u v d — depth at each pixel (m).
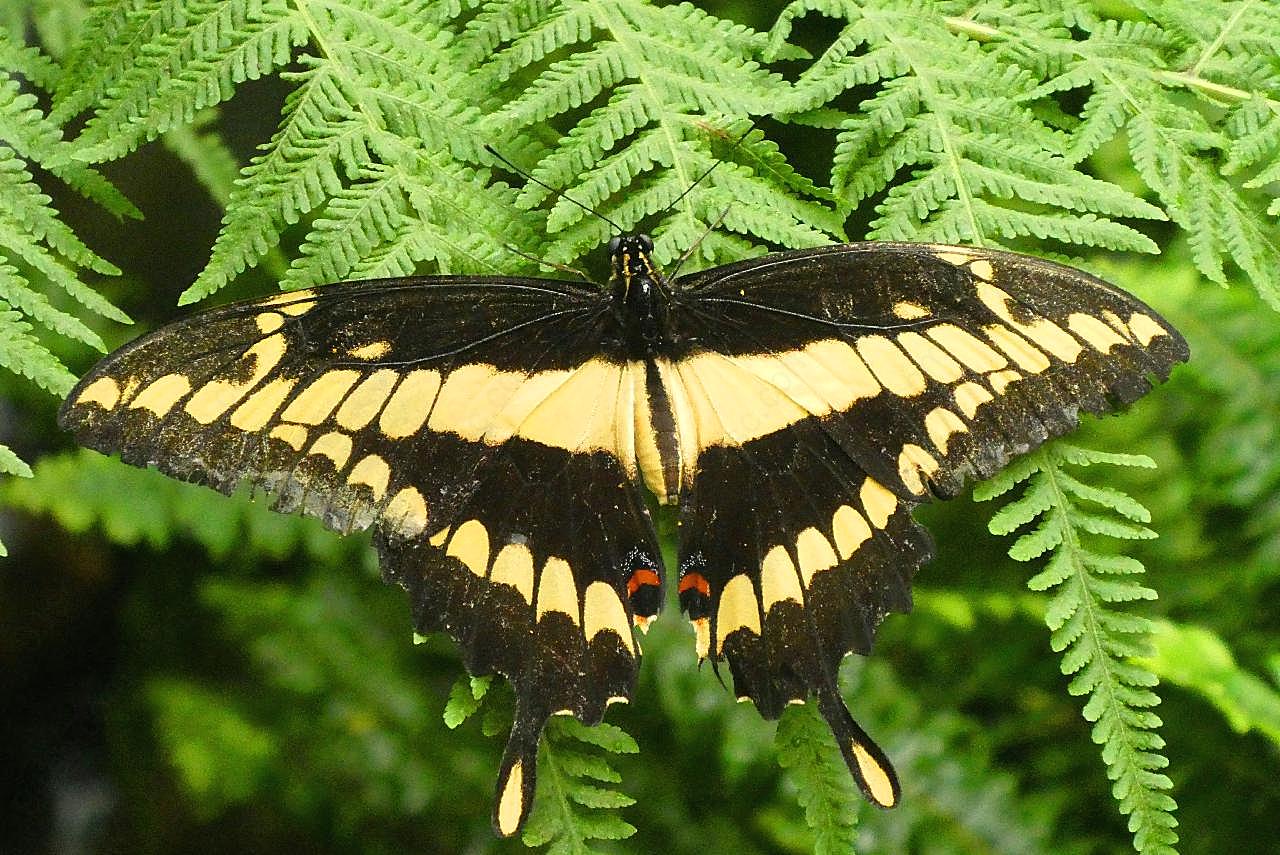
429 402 1.00
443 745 1.08
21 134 1.00
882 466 1.00
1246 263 1.01
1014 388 1.00
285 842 1.10
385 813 1.07
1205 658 1.07
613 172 1.00
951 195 1.01
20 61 1.01
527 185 1.00
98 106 1.01
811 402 1.01
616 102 1.01
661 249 1.00
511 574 1.00
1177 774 1.08
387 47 1.01
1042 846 1.07
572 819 0.99
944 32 1.02
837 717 1.00
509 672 1.00
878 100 1.01
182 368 0.99
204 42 1.00
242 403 0.99
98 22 1.00
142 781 1.11
